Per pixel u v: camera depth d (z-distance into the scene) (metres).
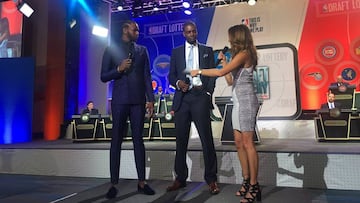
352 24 6.16
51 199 2.52
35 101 6.94
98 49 7.09
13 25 6.93
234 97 2.38
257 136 3.92
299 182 2.76
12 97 5.42
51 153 3.59
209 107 2.65
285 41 6.50
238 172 2.92
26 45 6.99
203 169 3.03
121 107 2.55
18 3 5.70
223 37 6.94
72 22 6.70
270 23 6.61
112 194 2.50
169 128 4.96
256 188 2.26
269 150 2.92
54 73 6.91
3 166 3.77
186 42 2.79
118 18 7.68
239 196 2.46
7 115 5.34
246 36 2.38
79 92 6.83
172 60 2.82
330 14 6.28
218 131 6.11
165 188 2.79
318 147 3.32
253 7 6.75
